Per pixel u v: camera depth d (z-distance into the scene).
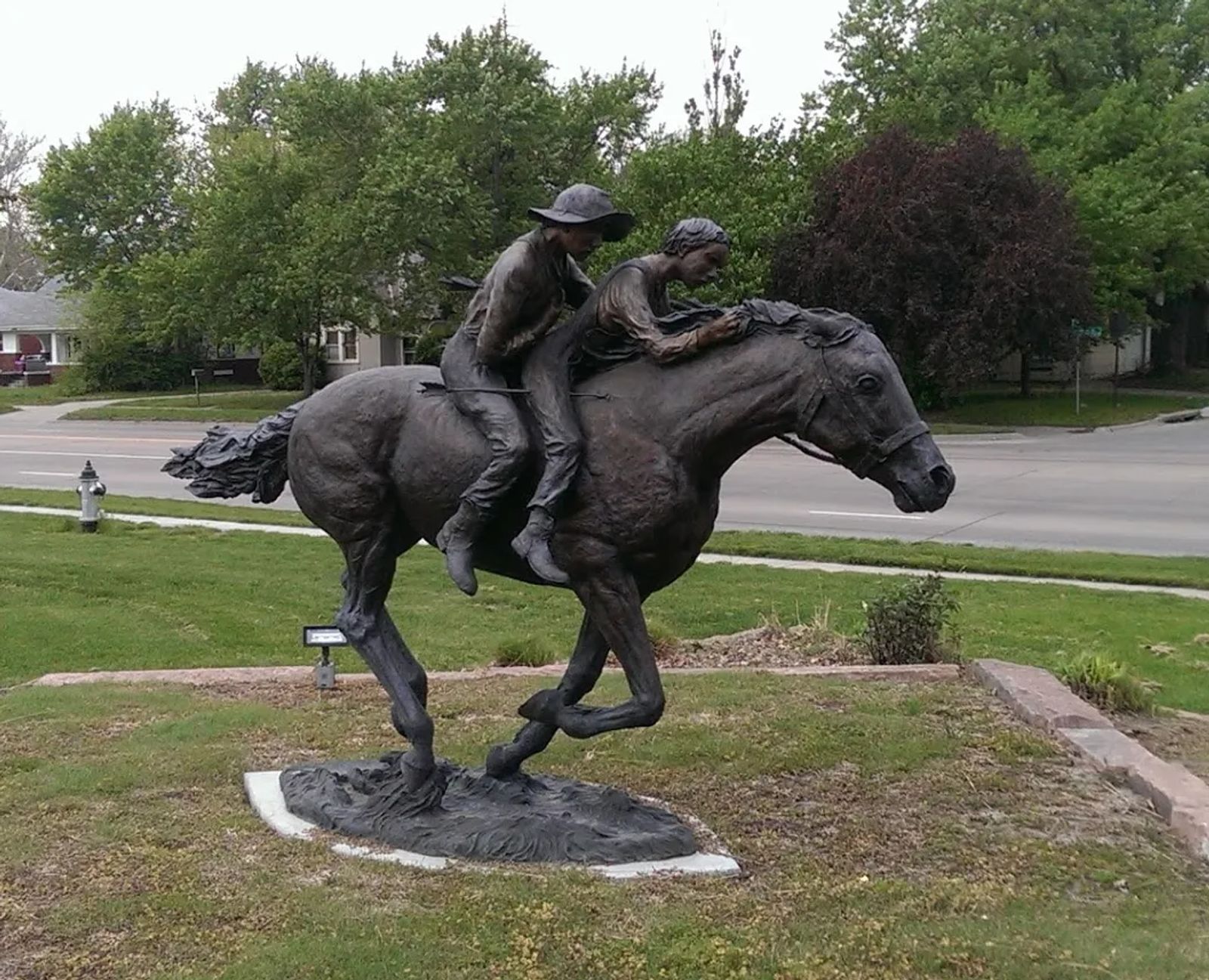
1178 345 45.03
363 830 5.06
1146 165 37.31
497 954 4.03
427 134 35.53
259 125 64.88
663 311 4.77
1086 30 42.03
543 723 5.06
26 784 5.76
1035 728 6.93
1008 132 35.78
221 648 9.81
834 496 18.58
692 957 4.02
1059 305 30.19
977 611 10.59
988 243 30.02
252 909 4.38
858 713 7.20
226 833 5.15
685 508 4.57
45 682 8.01
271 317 40.75
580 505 4.57
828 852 5.12
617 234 4.79
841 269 30.64
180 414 40.31
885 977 3.92
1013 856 5.08
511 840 4.85
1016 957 4.07
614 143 38.12
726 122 36.81
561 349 4.70
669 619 10.52
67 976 3.91
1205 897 4.69
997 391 40.25
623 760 6.30
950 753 6.49
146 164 57.66
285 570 13.02
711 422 4.52
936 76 40.34
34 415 42.78
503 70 35.62
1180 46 43.22
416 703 5.10
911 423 4.36
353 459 5.05
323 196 38.41
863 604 10.67
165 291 43.72
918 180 30.58
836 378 4.36
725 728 6.90
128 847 4.98
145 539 15.16
